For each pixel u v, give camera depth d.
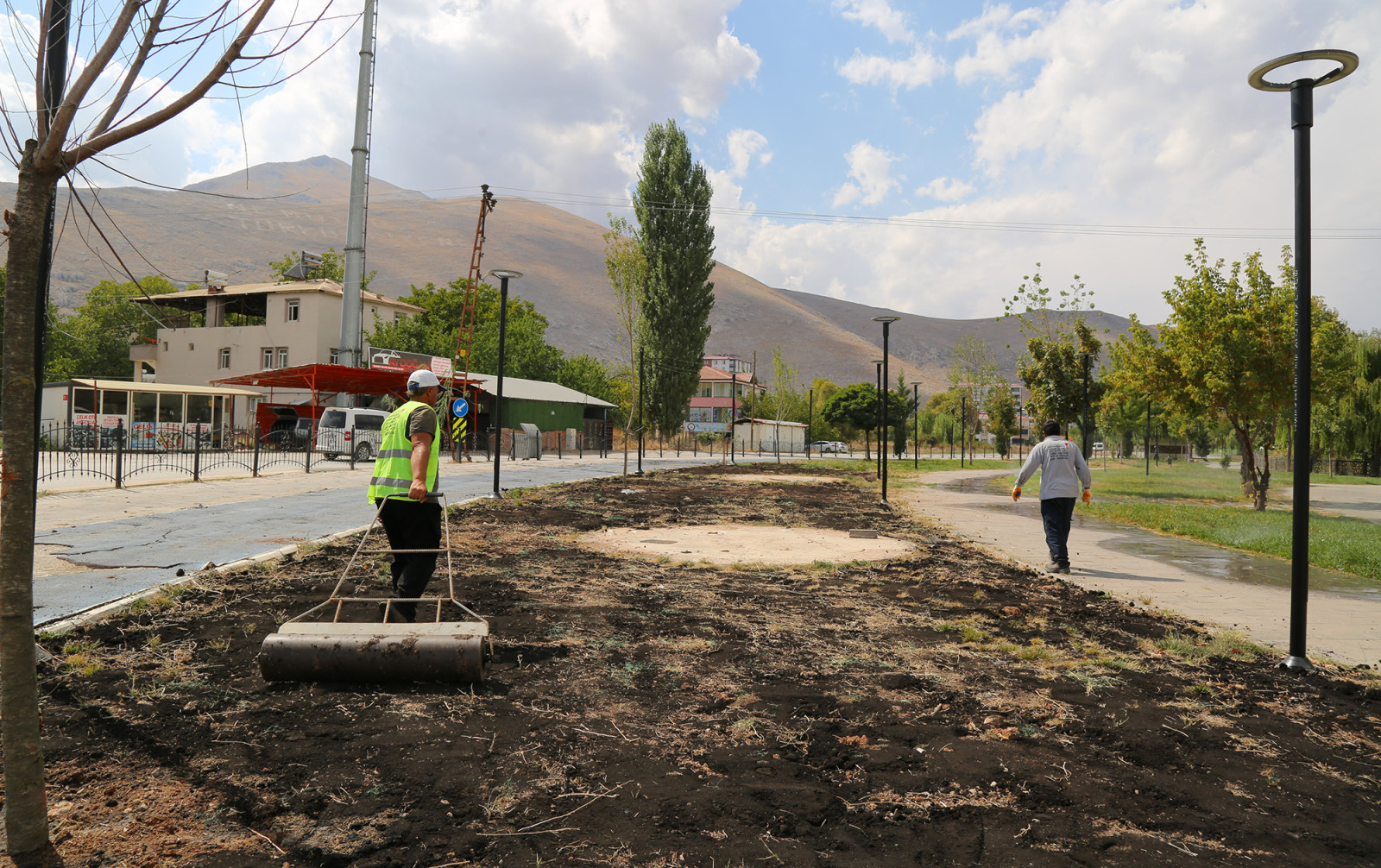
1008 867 2.57
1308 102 5.43
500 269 15.46
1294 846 2.77
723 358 123.44
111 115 2.59
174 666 4.37
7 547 2.44
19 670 2.46
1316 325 20.20
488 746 3.46
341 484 17.86
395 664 4.10
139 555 7.73
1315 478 40.06
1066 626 6.21
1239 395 19.73
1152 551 11.20
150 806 2.83
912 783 3.21
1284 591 8.21
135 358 49.66
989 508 18.09
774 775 3.26
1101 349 31.88
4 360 2.41
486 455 38.34
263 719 3.70
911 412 88.75
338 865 2.49
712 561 9.16
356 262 35.62
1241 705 4.35
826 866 2.54
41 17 2.49
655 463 37.56
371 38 35.38
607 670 4.68
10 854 2.46
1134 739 3.77
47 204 2.49
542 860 2.54
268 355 46.00
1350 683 4.76
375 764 3.25
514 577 7.48
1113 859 2.65
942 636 5.80
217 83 2.69
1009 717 4.05
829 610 6.60
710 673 4.68
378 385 35.66
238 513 11.62
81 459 24.73
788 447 79.81
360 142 35.22
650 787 3.11
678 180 49.09
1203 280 20.91
